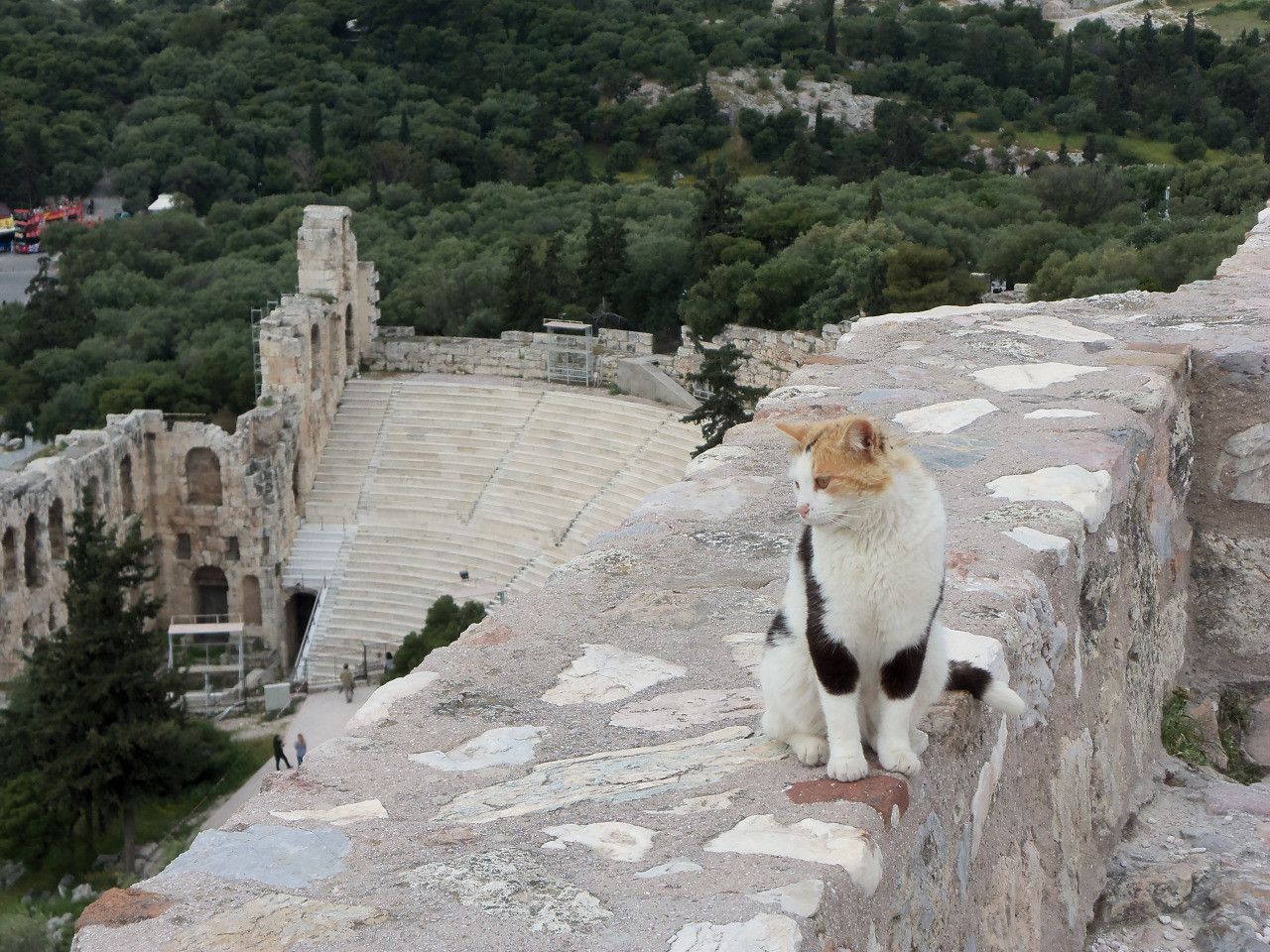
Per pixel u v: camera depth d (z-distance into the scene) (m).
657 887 5.57
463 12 147.62
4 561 53.16
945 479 11.02
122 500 61.78
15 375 77.69
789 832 6.01
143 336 80.44
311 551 62.06
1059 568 9.52
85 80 135.00
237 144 121.81
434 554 60.62
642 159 131.88
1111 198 91.81
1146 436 12.24
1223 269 20.08
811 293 65.31
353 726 7.93
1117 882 10.27
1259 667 13.95
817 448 6.54
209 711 53.91
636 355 67.00
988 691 7.50
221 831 6.46
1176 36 149.00
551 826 6.27
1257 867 10.20
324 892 5.73
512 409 65.56
